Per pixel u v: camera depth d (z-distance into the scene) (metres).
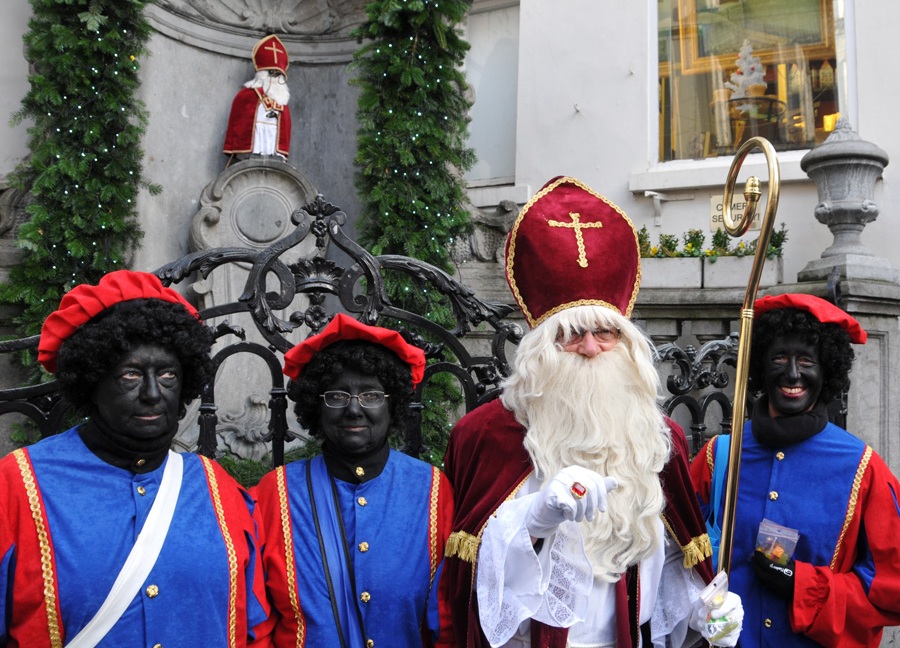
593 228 2.15
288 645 1.96
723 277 5.40
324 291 2.82
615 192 6.45
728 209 2.23
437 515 2.14
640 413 2.04
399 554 2.04
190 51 6.25
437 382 4.71
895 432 4.66
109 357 1.73
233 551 1.84
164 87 6.01
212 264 2.67
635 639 1.98
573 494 1.69
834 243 5.09
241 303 2.71
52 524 1.68
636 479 1.99
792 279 5.77
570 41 6.64
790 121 6.15
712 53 6.38
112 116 5.15
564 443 2.00
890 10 5.72
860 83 5.79
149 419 1.76
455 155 5.27
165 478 1.83
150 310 1.79
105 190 5.05
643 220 6.34
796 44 6.12
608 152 6.48
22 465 1.73
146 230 5.75
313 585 1.98
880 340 4.68
